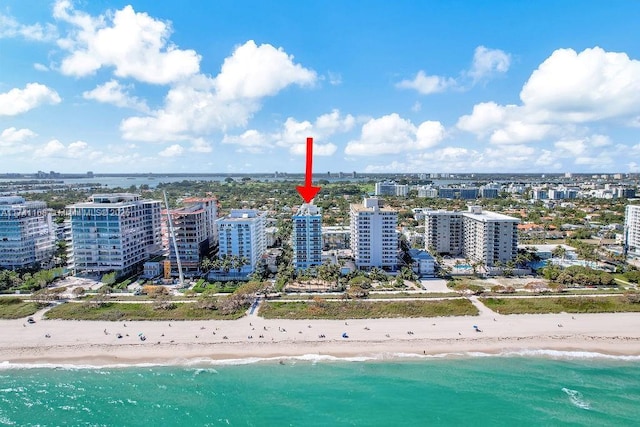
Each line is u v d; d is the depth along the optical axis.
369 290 176.38
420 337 135.62
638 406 102.31
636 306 155.12
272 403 104.75
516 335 136.50
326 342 132.75
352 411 101.50
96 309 155.75
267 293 172.12
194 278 199.00
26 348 129.62
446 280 193.00
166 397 107.31
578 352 127.81
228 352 128.25
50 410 102.31
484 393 107.94
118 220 197.12
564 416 98.94
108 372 118.44
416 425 96.75
